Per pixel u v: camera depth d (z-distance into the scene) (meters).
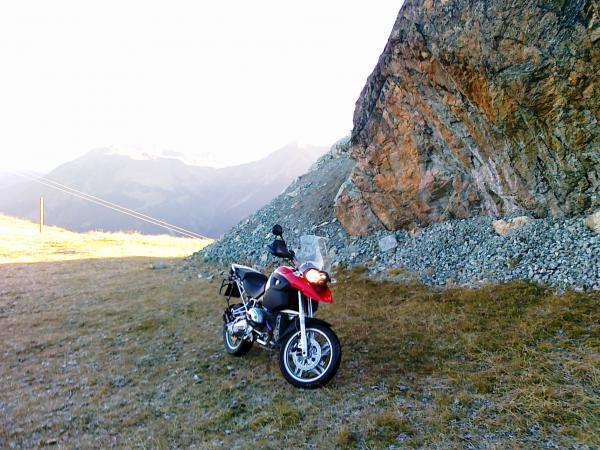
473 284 7.39
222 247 14.89
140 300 9.98
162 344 6.91
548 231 7.38
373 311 7.18
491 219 8.61
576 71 6.11
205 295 10.03
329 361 4.62
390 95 9.27
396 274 8.85
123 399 4.98
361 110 10.40
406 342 5.76
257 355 5.93
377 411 4.05
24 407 4.96
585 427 3.49
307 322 4.76
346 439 3.60
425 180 9.57
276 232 5.32
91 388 5.41
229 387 4.96
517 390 4.15
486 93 7.14
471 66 7.14
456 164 9.05
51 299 10.72
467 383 4.44
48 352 6.99
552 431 3.50
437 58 7.55
